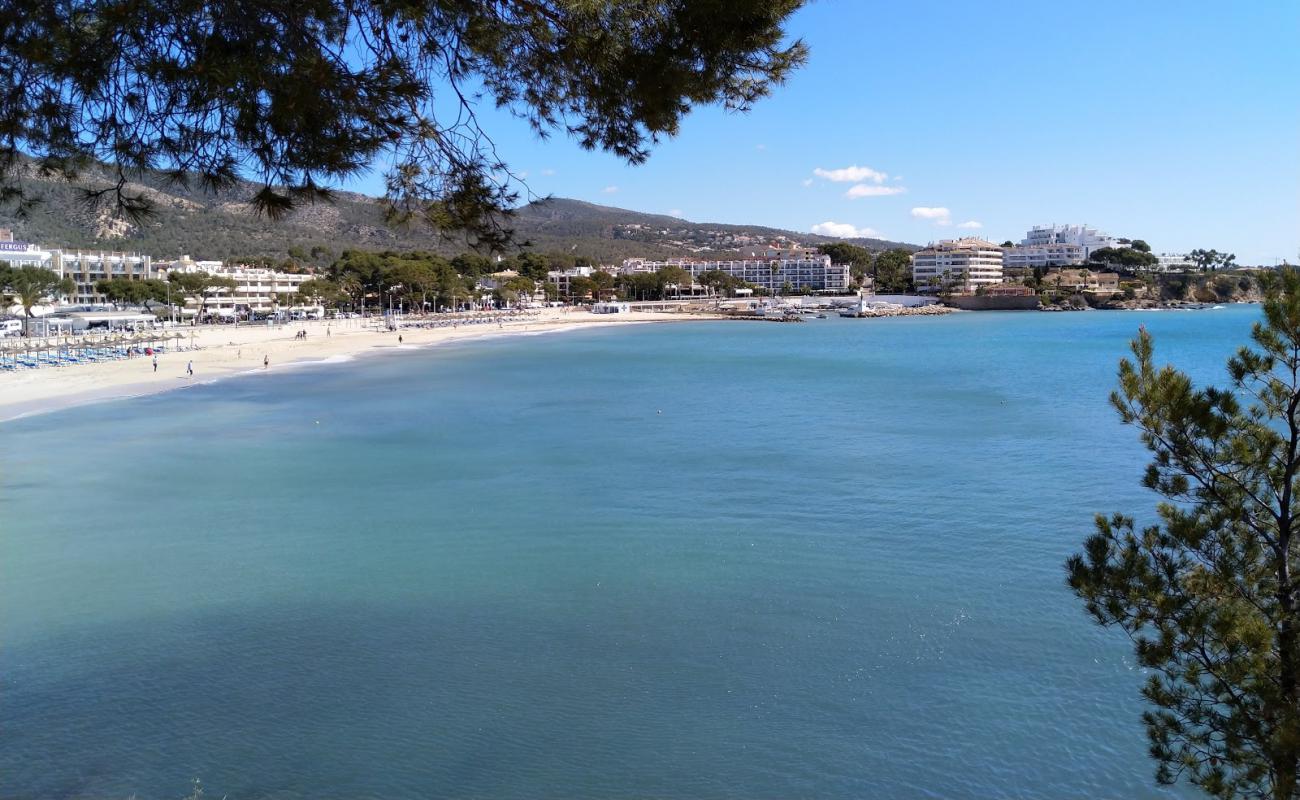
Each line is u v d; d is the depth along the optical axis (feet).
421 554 64.44
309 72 16.56
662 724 40.27
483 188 21.61
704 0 19.27
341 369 223.71
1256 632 21.13
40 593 56.24
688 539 68.08
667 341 355.36
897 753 38.09
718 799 34.94
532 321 513.45
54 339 267.18
